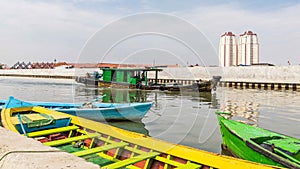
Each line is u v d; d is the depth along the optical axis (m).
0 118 8.69
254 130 9.24
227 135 9.67
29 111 10.02
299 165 5.98
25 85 46.91
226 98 29.08
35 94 31.03
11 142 4.77
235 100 27.25
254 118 16.95
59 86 44.34
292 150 7.58
